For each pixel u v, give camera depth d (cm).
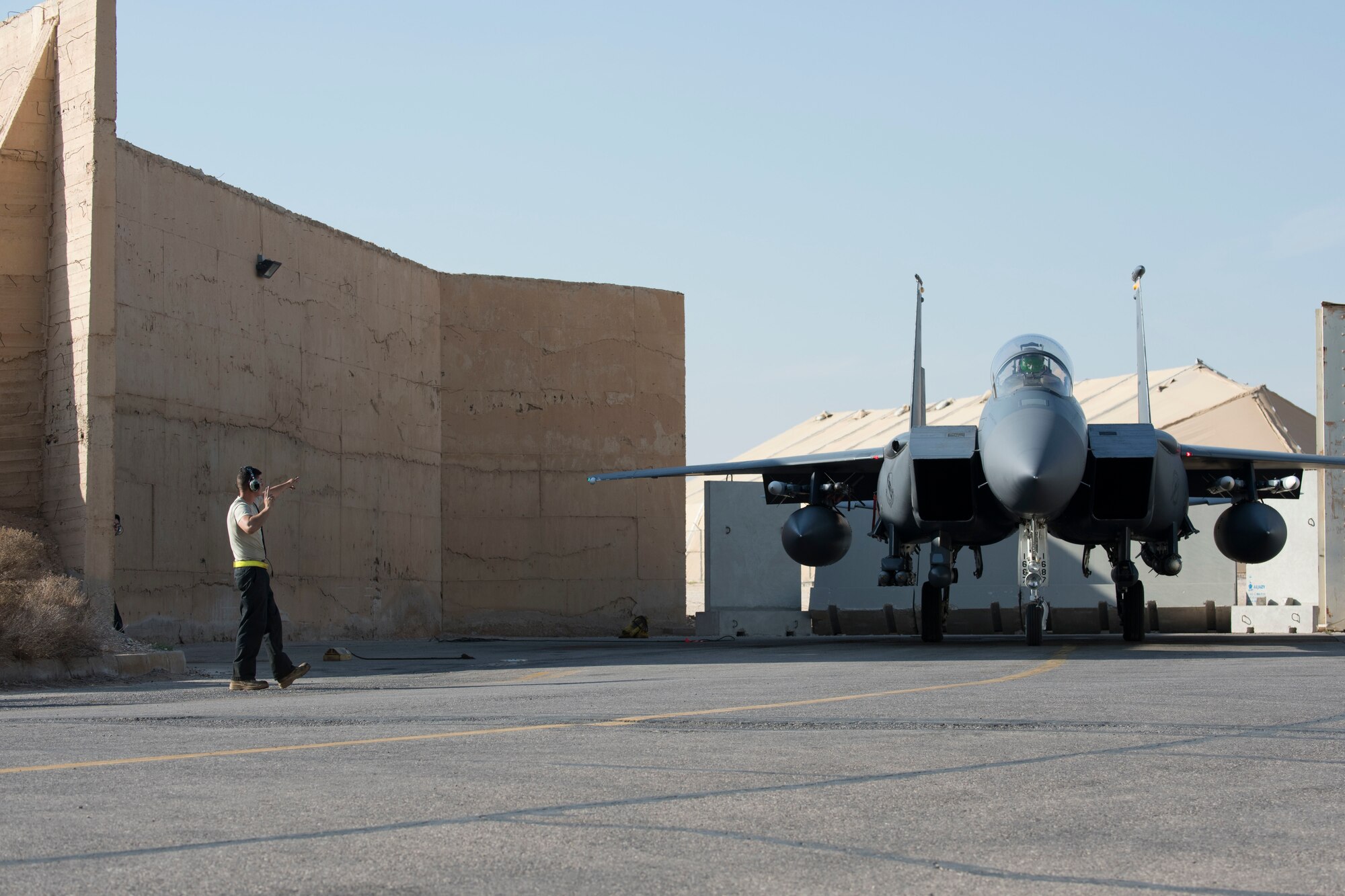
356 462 2578
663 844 328
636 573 3120
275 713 732
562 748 525
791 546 1997
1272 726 602
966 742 540
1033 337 1659
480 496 2969
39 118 1692
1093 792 409
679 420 3225
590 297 3123
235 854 316
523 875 294
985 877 294
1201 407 4975
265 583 1001
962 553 3073
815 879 292
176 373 2111
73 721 691
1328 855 321
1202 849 326
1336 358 2344
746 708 706
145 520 2036
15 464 1661
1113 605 2830
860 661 1302
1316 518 2808
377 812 374
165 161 2108
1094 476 1582
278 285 2369
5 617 1132
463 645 2155
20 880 290
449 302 2959
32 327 1680
